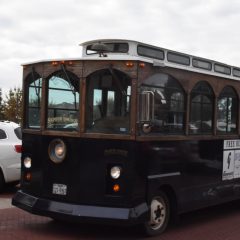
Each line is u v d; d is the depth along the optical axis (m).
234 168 8.55
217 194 8.03
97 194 6.23
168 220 6.93
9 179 10.05
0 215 7.81
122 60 6.22
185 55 7.32
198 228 7.38
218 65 8.12
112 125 6.26
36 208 6.52
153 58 6.88
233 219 8.23
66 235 6.56
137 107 6.18
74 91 6.45
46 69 6.71
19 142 10.23
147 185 6.36
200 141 7.54
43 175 6.63
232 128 8.54
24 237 6.39
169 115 6.82
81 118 6.35
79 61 6.42
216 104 7.98
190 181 7.29
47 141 6.61
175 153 6.92
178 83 7.01
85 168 6.29
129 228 7.03
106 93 6.30
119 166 6.18
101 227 7.05
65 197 6.40
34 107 6.91
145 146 6.31
